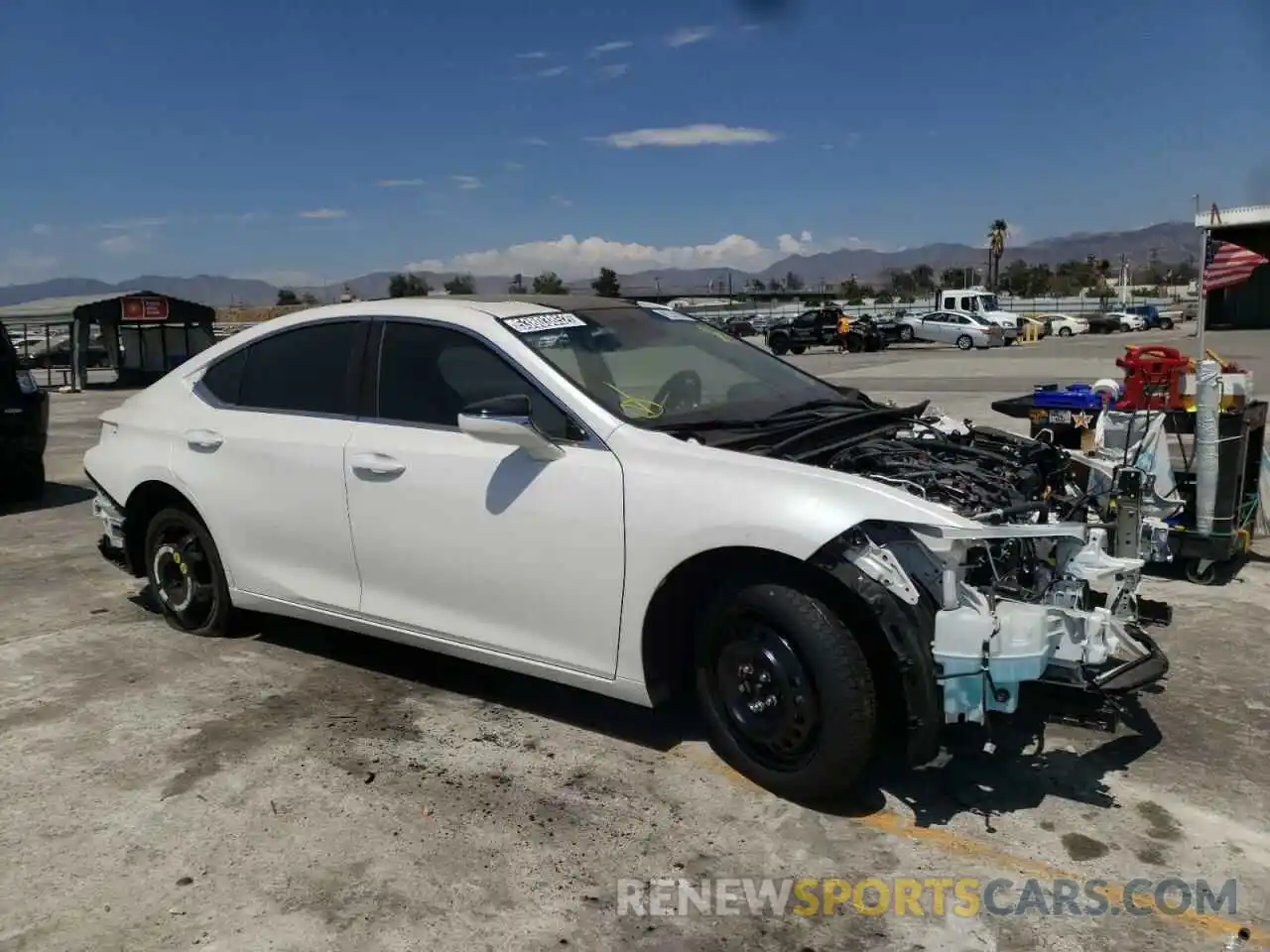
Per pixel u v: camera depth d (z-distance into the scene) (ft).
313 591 14.71
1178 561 19.77
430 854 10.41
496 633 12.85
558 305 14.34
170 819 11.14
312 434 14.46
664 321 15.17
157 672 15.46
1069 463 14.71
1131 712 13.62
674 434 11.96
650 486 11.35
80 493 31.89
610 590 11.69
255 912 9.50
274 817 11.15
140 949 8.99
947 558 10.26
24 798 11.64
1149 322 178.09
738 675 11.36
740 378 14.46
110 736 13.24
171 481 16.11
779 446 11.92
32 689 14.85
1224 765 12.19
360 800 11.50
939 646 10.05
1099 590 11.63
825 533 10.11
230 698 14.44
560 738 13.05
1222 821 10.96
